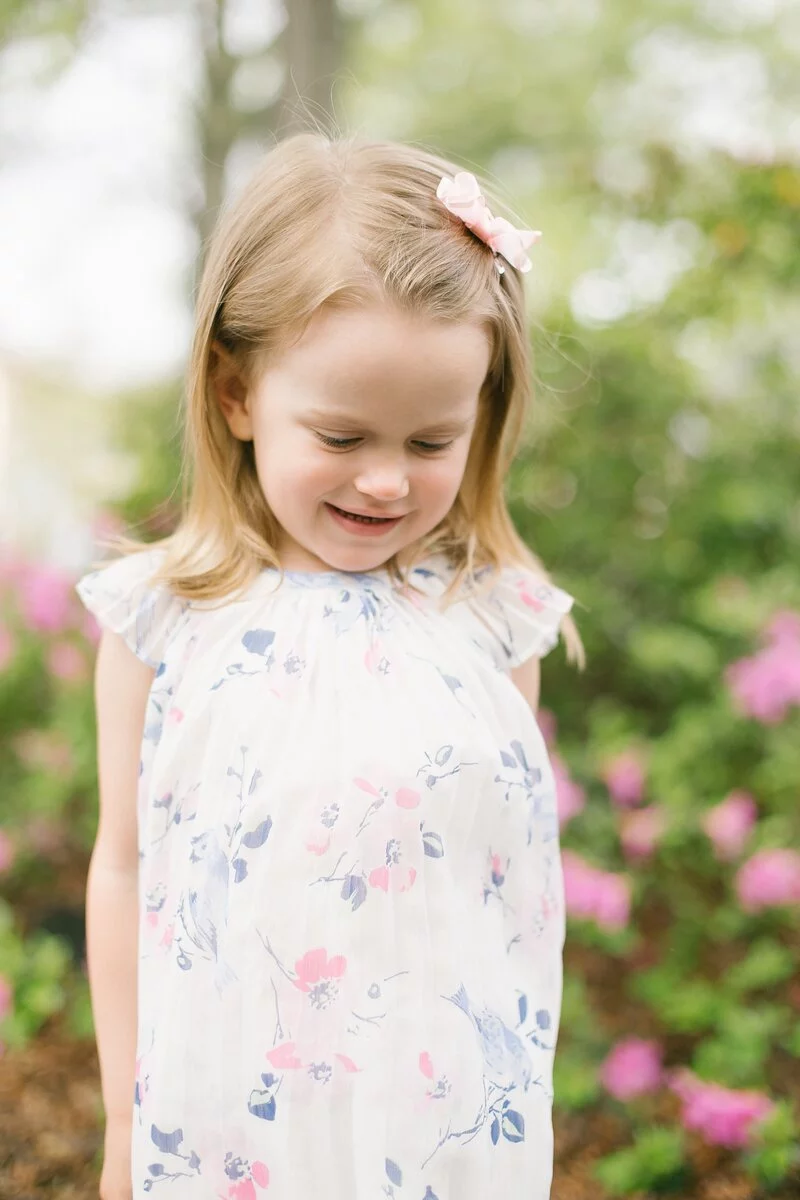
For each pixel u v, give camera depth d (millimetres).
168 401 3754
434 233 1176
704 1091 1871
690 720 2678
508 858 1262
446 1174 1099
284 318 1143
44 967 2154
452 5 9195
